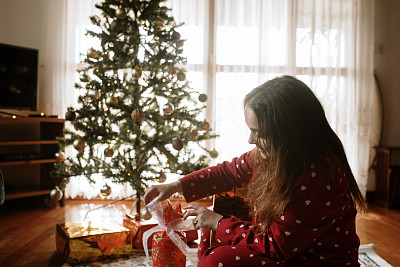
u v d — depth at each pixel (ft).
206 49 11.54
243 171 4.56
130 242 6.59
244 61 11.62
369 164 12.10
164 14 7.50
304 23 11.71
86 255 6.23
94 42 11.30
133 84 7.45
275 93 3.52
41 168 11.02
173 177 10.85
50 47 11.44
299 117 3.44
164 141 7.43
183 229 4.59
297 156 3.39
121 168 7.48
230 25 11.57
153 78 7.32
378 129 12.18
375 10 12.12
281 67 11.69
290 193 3.36
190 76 11.50
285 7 11.68
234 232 3.76
